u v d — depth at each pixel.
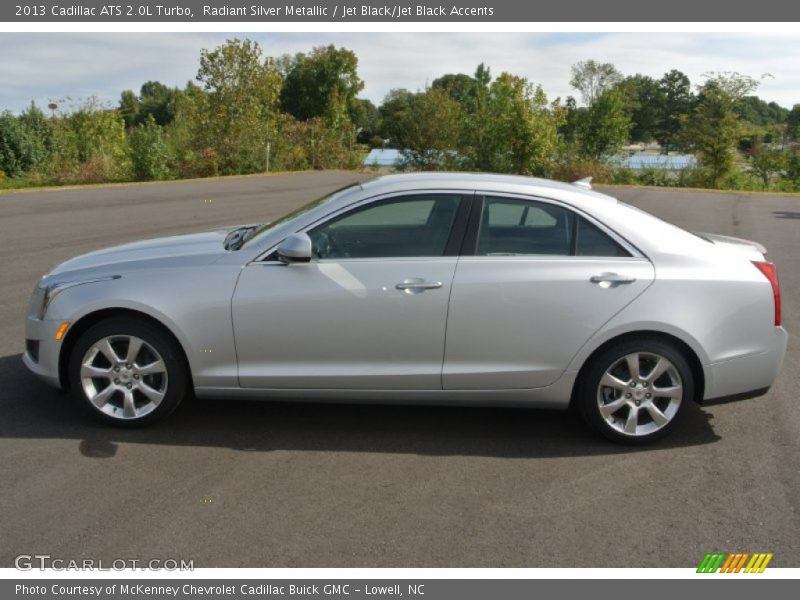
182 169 27.39
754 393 4.55
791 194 24.97
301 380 4.43
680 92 70.81
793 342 6.70
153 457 4.25
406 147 40.81
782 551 3.44
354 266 4.36
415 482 4.04
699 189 26.81
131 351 4.48
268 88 30.80
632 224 4.48
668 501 3.88
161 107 68.56
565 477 4.13
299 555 3.35
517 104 32.44
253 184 23.70
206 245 4.79
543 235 4.44
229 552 3.37
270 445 4.46
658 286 4.33
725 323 4.39
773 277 4.52
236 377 4.45
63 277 4.55
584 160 33.31
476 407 4.91
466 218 4.43
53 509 3.67
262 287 4.36
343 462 4.26
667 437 4.68
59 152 24.83
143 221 13.85
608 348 4.41
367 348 4.38
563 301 4.31
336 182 24.98
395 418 4.93
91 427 4.62
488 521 3.65
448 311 4.32
